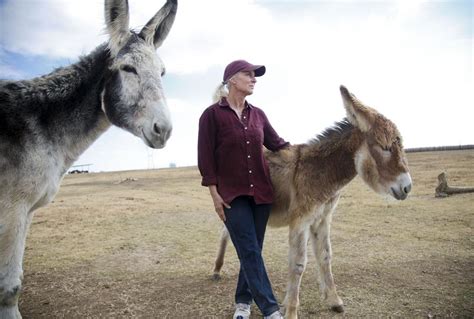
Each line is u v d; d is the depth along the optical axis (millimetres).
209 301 3723
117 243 6297
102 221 8422
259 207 2963
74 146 3158
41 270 4867
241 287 3248
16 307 2828
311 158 3391
